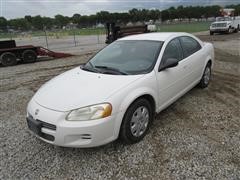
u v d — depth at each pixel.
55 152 3.33
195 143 3.36
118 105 3.03
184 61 4.39
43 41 30.27
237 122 3.95
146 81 3.43
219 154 3.09
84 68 4.01
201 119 4.10
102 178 2.79
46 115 2.96
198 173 2.77
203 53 5.20
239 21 28.23
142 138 3.52
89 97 3.01
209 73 5.72
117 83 3.25
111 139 3.06
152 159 3.07
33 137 3.76
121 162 3.04
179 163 2.96
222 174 2.73
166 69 3.83
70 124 2.85
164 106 3.95
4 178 2.85
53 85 3.54
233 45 14.32
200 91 5.46
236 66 8.10
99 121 2.88
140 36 4.55
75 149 3.36
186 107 4.61
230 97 5.07
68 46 21.25
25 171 2.97
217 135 3.56
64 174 2.89
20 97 5.88
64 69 9.41
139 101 3.31
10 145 3.56
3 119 4.54
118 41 4.58
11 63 11.96
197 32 31.66
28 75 8.55
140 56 3.91
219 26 24.77
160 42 4.09
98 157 3.16
